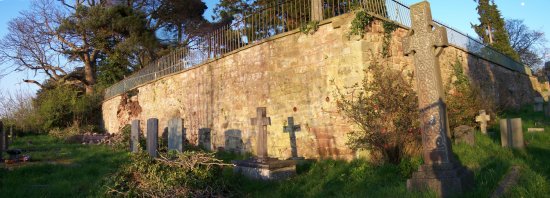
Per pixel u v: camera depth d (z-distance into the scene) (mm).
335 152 9453
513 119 8547
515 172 6016
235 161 9297
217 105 13539
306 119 10219
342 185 7098
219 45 13789
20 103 28188
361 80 9133
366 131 8539
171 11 29906
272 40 11383
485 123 10609
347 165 8609
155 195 6715
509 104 18641
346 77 9344
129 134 17094
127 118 20859
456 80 13516
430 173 5703
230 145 12734
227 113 13008
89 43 29328
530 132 10227
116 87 24250
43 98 28672
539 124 11852
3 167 10469
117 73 29438
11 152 12227
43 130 26844
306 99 10266
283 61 10992
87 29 27125
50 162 11766
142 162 7602
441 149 5793
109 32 27641
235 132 12555
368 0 9797
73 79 31328
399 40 10219
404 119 8320
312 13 10430
